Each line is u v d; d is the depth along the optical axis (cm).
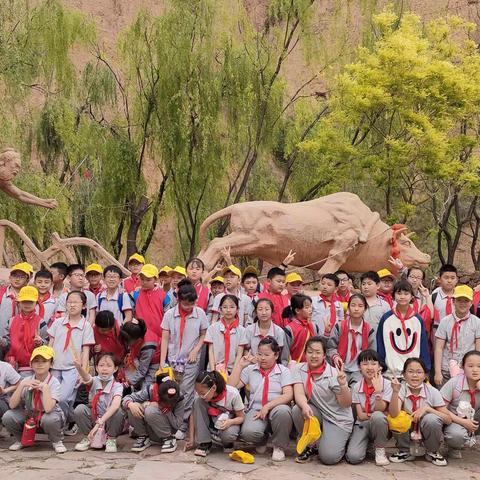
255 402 735
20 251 1606
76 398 802
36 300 807
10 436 791
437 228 1947
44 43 1683
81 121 1816
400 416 704
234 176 1966
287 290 932
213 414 723
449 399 739
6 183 1151
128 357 809
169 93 1650
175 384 723
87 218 1741
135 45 1714
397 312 791
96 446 740
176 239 1962
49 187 1630
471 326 797
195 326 806
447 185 1719
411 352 781
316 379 724
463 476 674
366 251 1177
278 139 1933
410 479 664
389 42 1517
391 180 1605
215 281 905
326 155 1616
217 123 1653
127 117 1797
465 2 2306
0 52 1583
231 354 798
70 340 791
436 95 1507
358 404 721
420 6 2303
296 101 2034
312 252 1162
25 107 1714
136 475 657
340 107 1642
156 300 862
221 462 706
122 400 752
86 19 1803
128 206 1770
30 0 1984
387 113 1595
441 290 861
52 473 663
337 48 1891
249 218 1161
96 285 942
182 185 1677
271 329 797
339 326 827
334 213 1165
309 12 1805
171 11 1647
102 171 1733
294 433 777
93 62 1906
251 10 2481
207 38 1647
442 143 1495
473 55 1653
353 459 708
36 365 734
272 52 1823
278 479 657
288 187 1919
